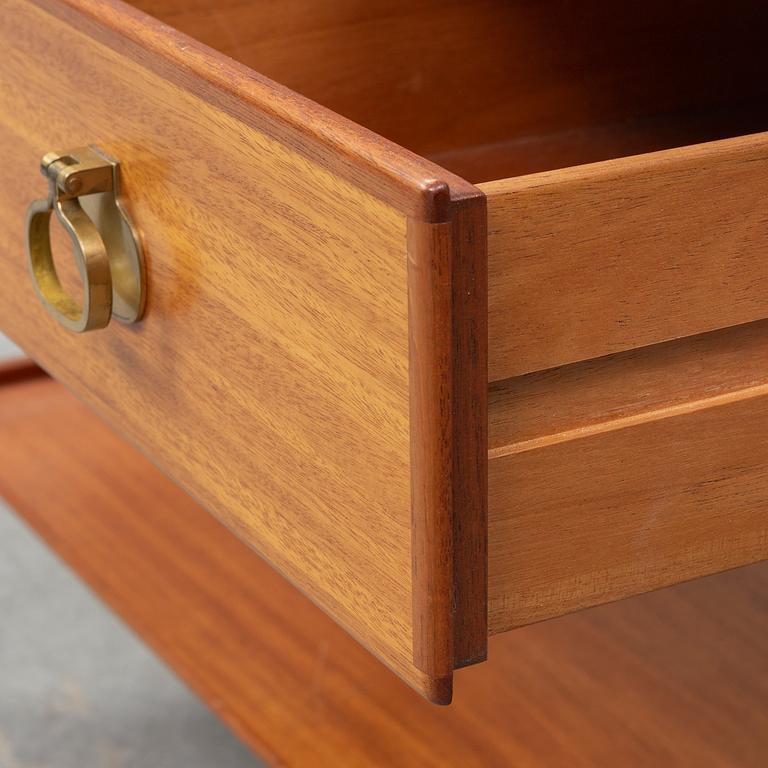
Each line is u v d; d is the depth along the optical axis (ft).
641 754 3.29
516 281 2.01
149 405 2.48
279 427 2.21
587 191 2.01
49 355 2.71
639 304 2.08
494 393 2.08
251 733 3.26
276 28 2.99
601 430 2.11
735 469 2.19
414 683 2.08
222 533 3.81
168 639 3.45
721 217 2.08
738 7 3.26
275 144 2.09
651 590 2.19
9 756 3.83
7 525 4.92
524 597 2.12
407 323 1.96
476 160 3.14
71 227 2.37
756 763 3.26
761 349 2.20
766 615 3.76
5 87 2.60
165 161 2.29
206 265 2.27
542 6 3.14
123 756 3.84
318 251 2.07
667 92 3.26
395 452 2.03
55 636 4.35
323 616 3.62
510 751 3.30
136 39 2.27
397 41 3.07
